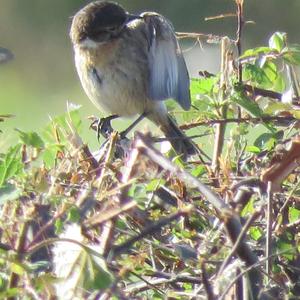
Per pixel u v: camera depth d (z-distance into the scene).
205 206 5.59
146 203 5.71
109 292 4.35
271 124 6.42
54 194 5.05
